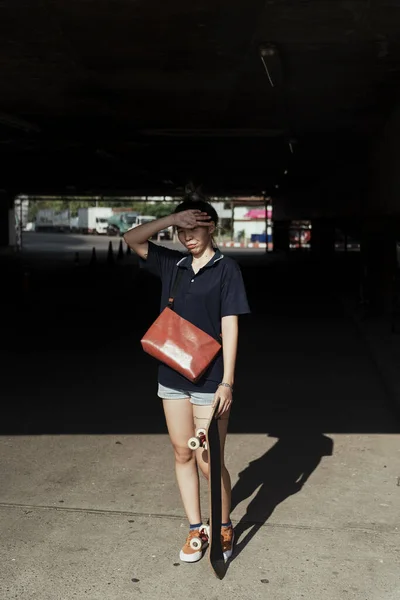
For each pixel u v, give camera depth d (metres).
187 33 8.68
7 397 8.10
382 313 15.03
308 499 5.06
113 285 25.00
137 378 9.20
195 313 4.04
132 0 7.51
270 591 3.81
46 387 8.65
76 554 4.19
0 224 52.53
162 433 6.64
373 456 6.05
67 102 13.12
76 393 8.32
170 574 3.97
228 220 75.12
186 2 7.52
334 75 10.67
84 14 7.98
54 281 26.52
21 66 10.40
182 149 19.44
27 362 10.34
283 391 8.53
